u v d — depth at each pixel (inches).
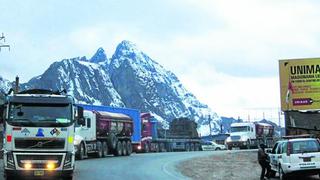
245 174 1092.5
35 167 738.8
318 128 1781.5
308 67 1894.7
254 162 1439.5
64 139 749.3
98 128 1486.2
